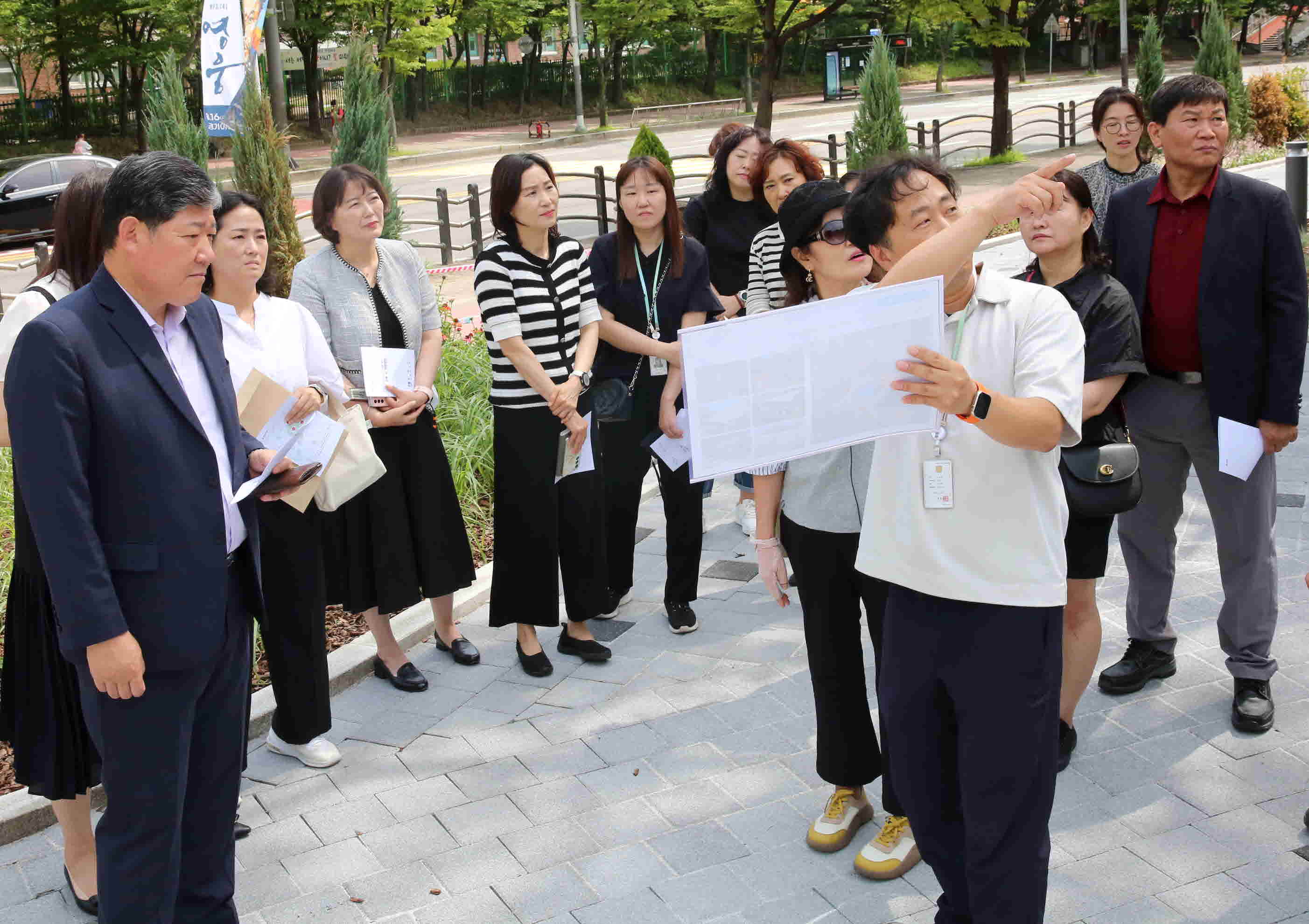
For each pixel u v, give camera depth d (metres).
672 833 3.57
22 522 3.04
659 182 4.75
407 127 40.31
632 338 4.84
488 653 4.89
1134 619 4.28
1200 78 3.75
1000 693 2.60
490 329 4.43
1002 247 13.10
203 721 2.90
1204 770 3.74
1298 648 4.49
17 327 3.01
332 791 3.90
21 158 20.70
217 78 8.54
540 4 38.59
